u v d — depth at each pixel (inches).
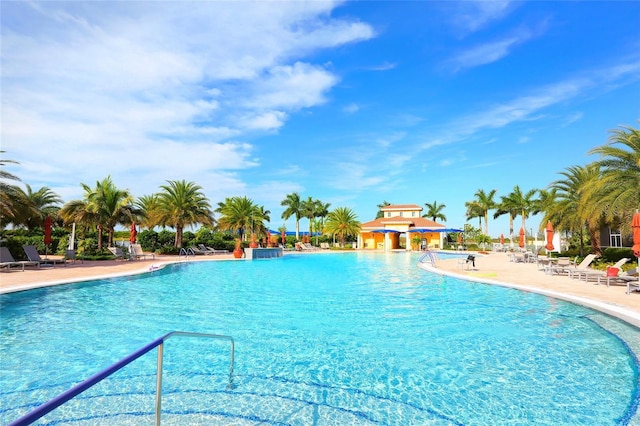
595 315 334.6
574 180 899.4
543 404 176.2
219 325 320.2
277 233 2379.4
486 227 2293.3
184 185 1416.1
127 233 1905.8
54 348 258.8
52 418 160.6
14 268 685.9
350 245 2231.8
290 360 236.1
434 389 193.5
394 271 788.6
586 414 166.9
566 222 903.1
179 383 199.9
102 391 188.9
